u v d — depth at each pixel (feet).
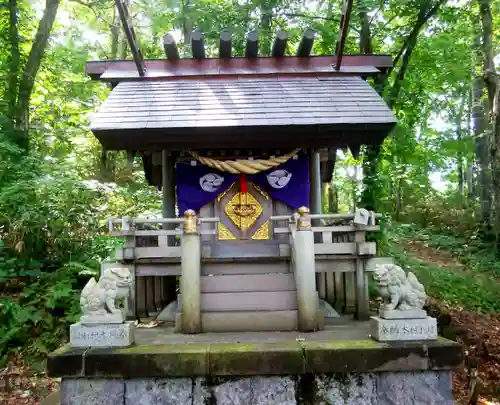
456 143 40.86
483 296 37.01
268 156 26.91
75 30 42.65
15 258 30.04
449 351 15.52
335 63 27.48
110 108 23.36
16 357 25.26
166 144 23.21
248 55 27.58
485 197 52.31
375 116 22.65
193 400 15.56
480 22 44.75
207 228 26.37
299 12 44.11
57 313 28.07
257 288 21.70
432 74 39.06
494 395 23.16
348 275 24.80
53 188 31.04
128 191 44.11
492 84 42.88
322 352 15.48
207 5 40.68
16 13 37.19
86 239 34.06
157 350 15.66
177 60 27.61
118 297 16.70
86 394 15.53
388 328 16.14
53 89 43.50
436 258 47.88
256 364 15.39
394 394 15.61
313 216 22.85
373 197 35.06
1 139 32.89
